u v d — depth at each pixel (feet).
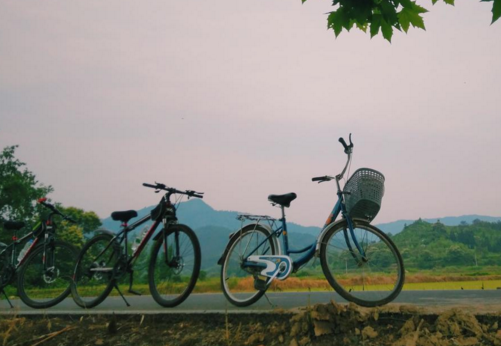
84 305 16.65
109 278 16.37
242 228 15.23
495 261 507.30
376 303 12.28
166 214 15.60
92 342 13.20
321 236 13.05
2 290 19.08
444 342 9.88
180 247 15.03
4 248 19.61
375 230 12.95
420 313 10.83
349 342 10.61
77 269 17.37
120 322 13.97
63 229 156.97
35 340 13.84
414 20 10.36
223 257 15.30
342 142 13.58
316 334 10.86
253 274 14.34
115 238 16.72
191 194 15.97
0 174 149.69
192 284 14.47
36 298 18.12
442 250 521.24
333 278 12.76
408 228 604.08
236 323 12.55
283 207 14.52
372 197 12.92
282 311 12.20
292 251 14.03
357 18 10.43
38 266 18.38
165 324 13.43
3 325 15.03
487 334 10.03
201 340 12.17
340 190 13.50
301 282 17.85
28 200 153.38
